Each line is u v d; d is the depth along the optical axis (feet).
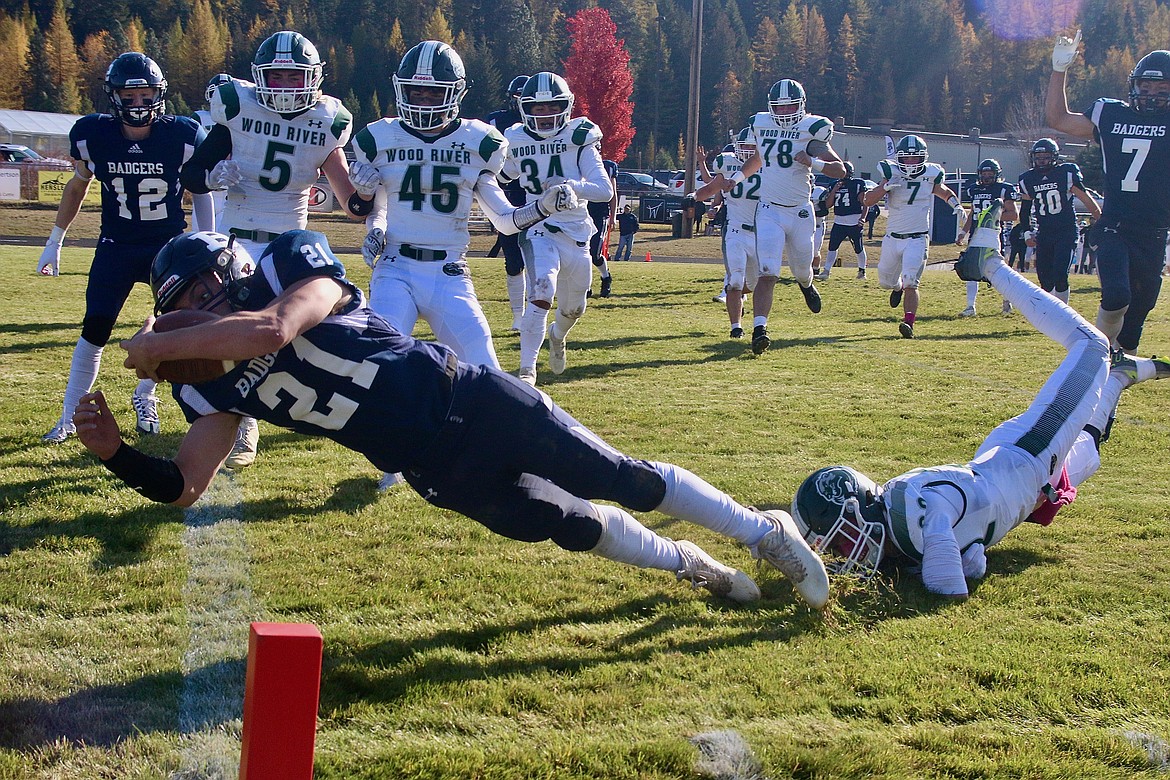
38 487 16.43
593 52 164.14
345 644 11.34
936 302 50.19
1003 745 9.55
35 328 32.76
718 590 12.72
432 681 10.50
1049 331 15.93
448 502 10.49
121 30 266.57
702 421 23.06
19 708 9.73
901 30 315.99
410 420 9.82
